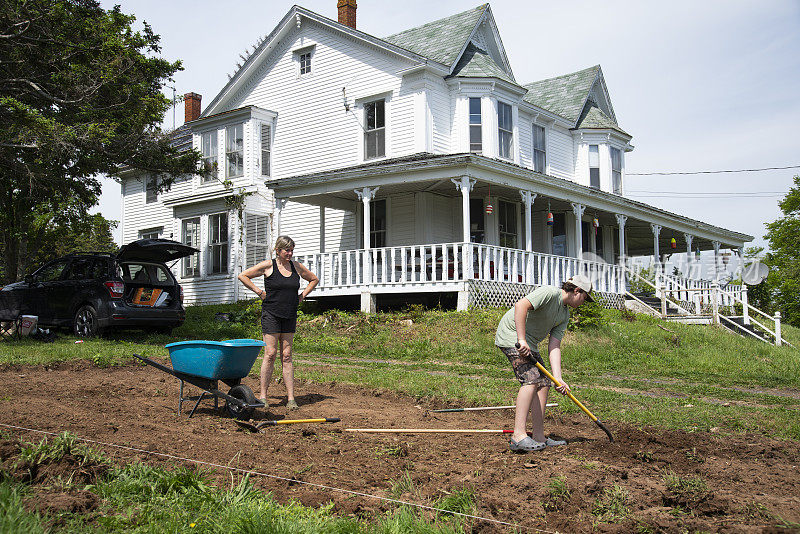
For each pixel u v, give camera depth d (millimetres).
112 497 3732
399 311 18953
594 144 26438
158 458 4656
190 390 8430
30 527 3107
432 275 17438
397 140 21109
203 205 24719
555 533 3564
